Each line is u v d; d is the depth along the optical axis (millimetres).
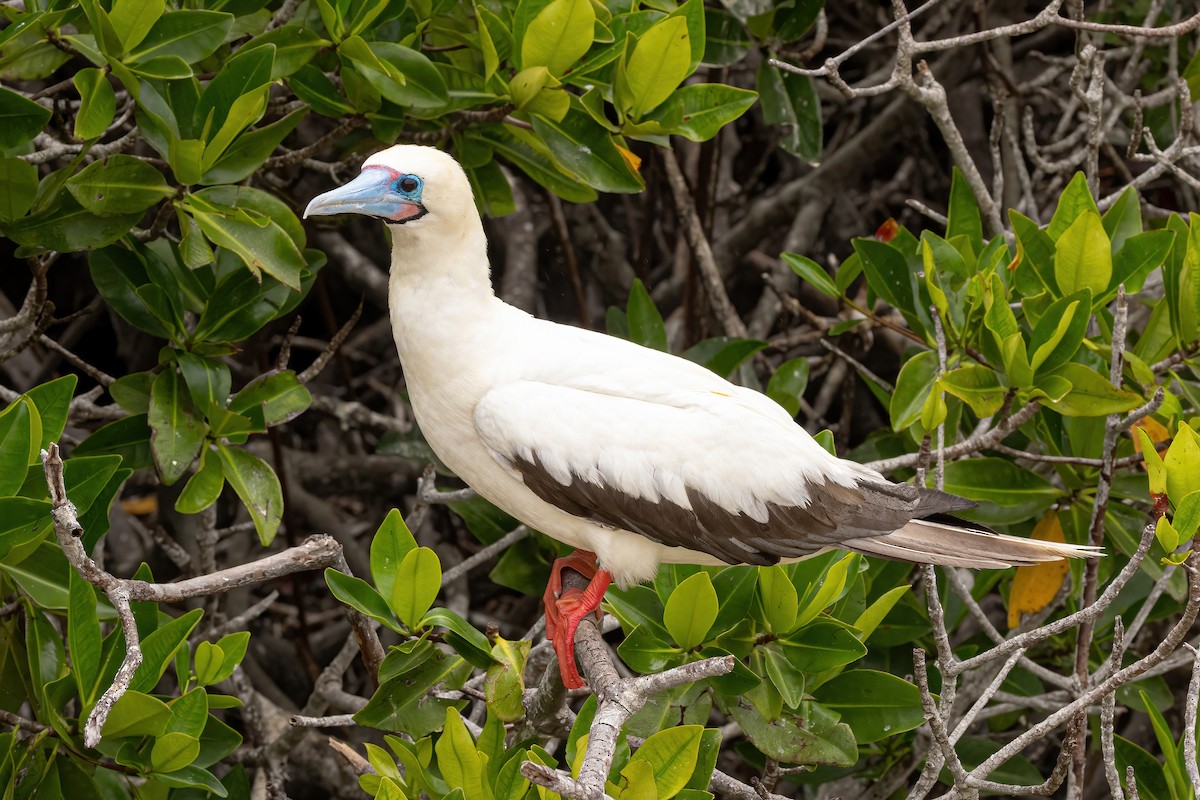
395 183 9094
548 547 12945
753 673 9219
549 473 9125
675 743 7273
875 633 11766
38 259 10469
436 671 9031
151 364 17094
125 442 10898
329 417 19094
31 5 9484
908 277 11578
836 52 19797
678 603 8906
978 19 15000
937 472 9562
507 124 11242
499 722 8375
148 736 8758
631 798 7023
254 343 16328
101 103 9461
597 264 18938
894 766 11773
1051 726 8008
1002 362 10414
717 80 16578
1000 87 14312
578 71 10633
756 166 20641
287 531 14750
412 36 10844
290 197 13562
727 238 17781
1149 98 13758
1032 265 11023
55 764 8992
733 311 15625
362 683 16688
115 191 9828
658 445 9172
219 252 10938
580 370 9398
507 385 9266
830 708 9898
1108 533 11195
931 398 9391
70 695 9039
